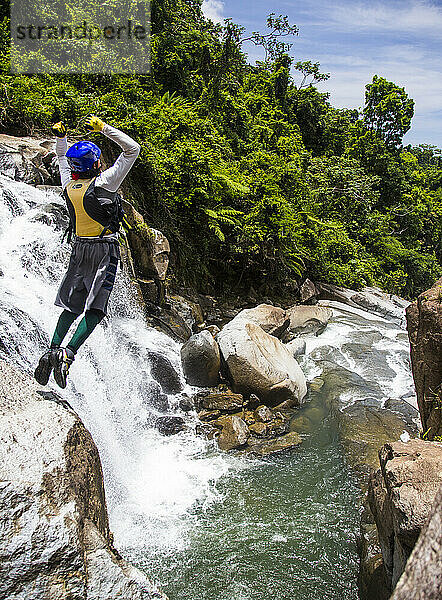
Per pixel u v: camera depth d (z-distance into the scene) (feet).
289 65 94.22
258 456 22.59
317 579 15.70
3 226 24.06
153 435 23.52
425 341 17.24
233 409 25.98
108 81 46.93
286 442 23.65
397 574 11.53
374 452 21.94
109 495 18.30
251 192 47.24
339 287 55.88
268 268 48.67
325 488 20.29
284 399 26.96
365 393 28.09
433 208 106.52
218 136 49.85
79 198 10.70
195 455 22.45
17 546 8.07
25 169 28.96
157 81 58.29
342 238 63.31
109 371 23.00
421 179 117.50
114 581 8.28
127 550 16.61
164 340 28.91
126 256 29.68
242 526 17.99
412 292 81.10
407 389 29.30
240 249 45.19
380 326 43.39
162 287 32.94
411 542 10.68
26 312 19.92
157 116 43.24
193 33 60.70
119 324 27.68
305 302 49.52
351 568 16.14
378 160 97.09
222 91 64.08
